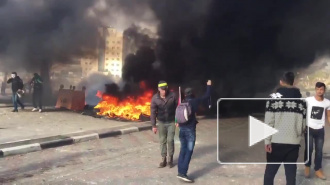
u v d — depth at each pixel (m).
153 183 4.86
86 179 5.00
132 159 6.36
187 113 4.89
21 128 8.83
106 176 5.18
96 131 8.69
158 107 5.74
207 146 7.82
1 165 5.63
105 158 6.39
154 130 5.70
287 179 3.80
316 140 5.16
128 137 8.66
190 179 4.93
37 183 4.75
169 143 5.76
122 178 5.09
